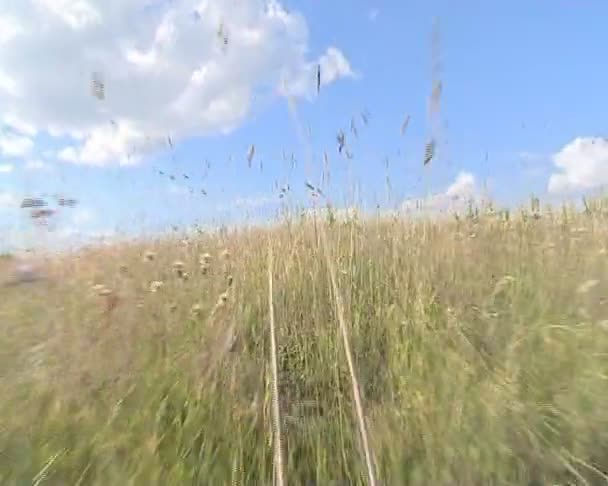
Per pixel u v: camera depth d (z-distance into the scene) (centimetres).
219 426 189
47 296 260
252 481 179
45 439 171
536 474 173
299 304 271
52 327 224
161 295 270
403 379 220
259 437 190
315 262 285
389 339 249
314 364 242
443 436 182
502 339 233
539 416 183
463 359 219
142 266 331
